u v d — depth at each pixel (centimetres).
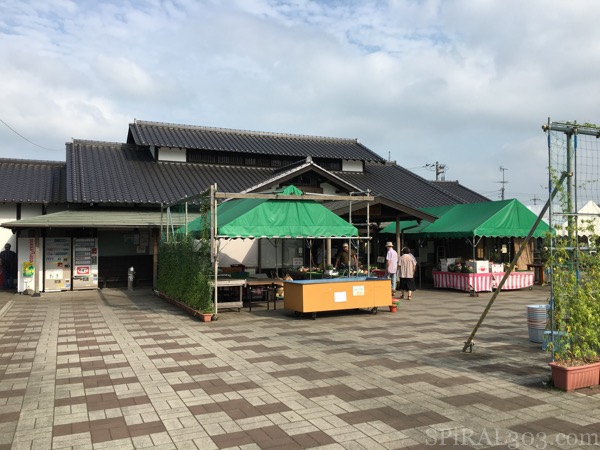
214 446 436
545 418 497
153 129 2491
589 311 588
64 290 1841
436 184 3081
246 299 1537
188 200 1409
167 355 798
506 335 944
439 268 2070
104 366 729
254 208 1220
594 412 514
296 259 2062
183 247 1409
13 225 1627
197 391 599
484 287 1792
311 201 1314
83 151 2288
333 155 2667
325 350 823
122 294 1766
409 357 765
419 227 2081
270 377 658
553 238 608
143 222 1797
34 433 469
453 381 630
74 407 545
